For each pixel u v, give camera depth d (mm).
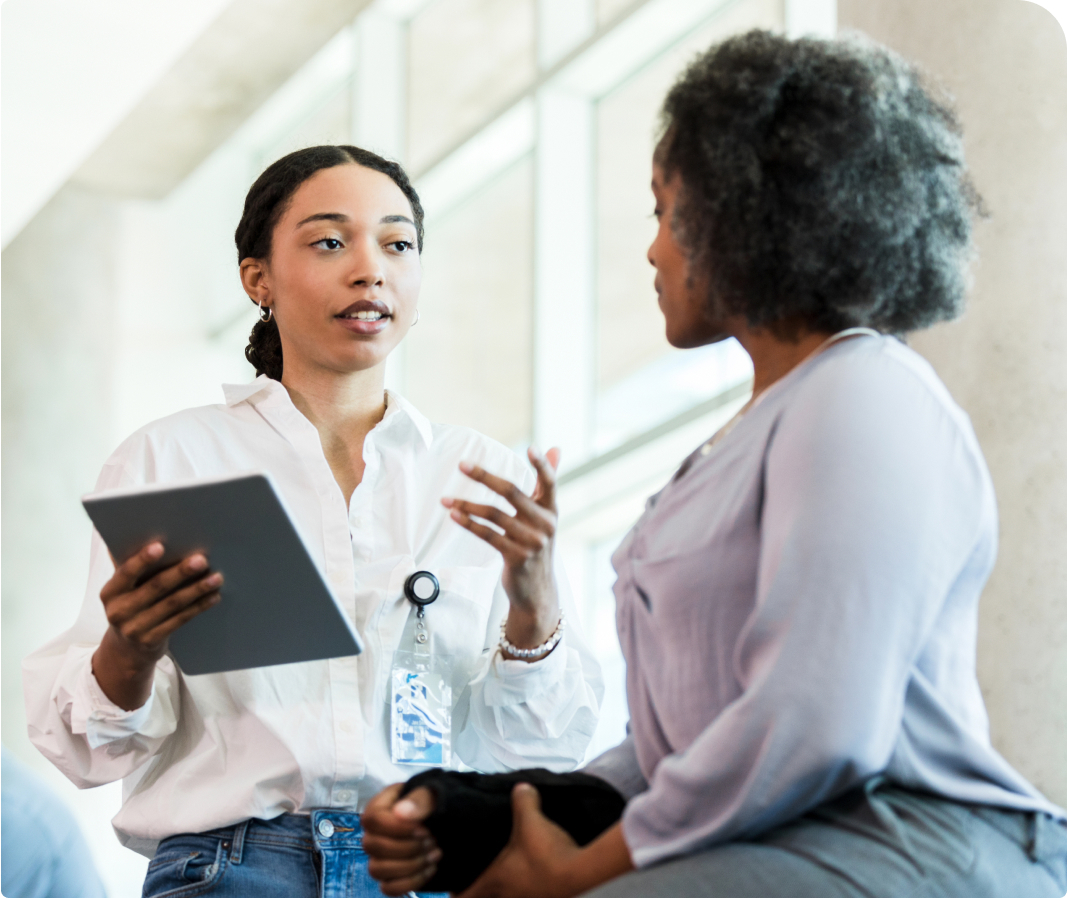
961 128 1553
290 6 8609
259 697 2082
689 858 1265
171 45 6535
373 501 2311
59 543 10492
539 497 1822
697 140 1482
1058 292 2615
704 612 1399
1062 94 2689
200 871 1985
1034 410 2586
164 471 2230
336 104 9555
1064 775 2473
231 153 10477
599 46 7340
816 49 1475
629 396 7129
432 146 8617
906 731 1312
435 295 8414
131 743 2068
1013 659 2531
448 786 1443
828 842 1268
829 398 1330
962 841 1274
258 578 1711
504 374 7867
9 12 6148
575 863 1339
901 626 1245
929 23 2828
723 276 1466
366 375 2389
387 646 2184
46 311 10664
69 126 7234
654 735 1486
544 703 2203
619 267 7355
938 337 2695
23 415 10562
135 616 1737
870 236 1414
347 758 2059
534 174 7637
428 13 8820
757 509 1385
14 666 10258
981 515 1317
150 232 11023
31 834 1909
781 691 1230
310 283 2312
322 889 1999
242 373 11078
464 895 1440
